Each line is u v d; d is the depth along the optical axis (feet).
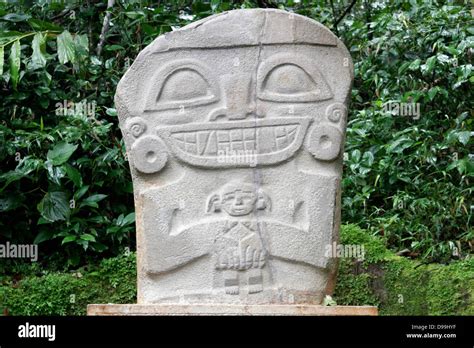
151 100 16.34
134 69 16.43
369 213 21.63
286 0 27.17
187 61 16.44
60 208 19.74
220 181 16.20
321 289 16.11
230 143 16.28
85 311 18.85
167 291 15.96
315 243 16.10
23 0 24.16
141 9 24.13
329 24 26.43
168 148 16.26
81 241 19.52
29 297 18.45
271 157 16.24
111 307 15.15
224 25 16.52
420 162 21.59
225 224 15.99
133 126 16.28
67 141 20.56
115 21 24.07
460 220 20.66
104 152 21.12
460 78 21.80
